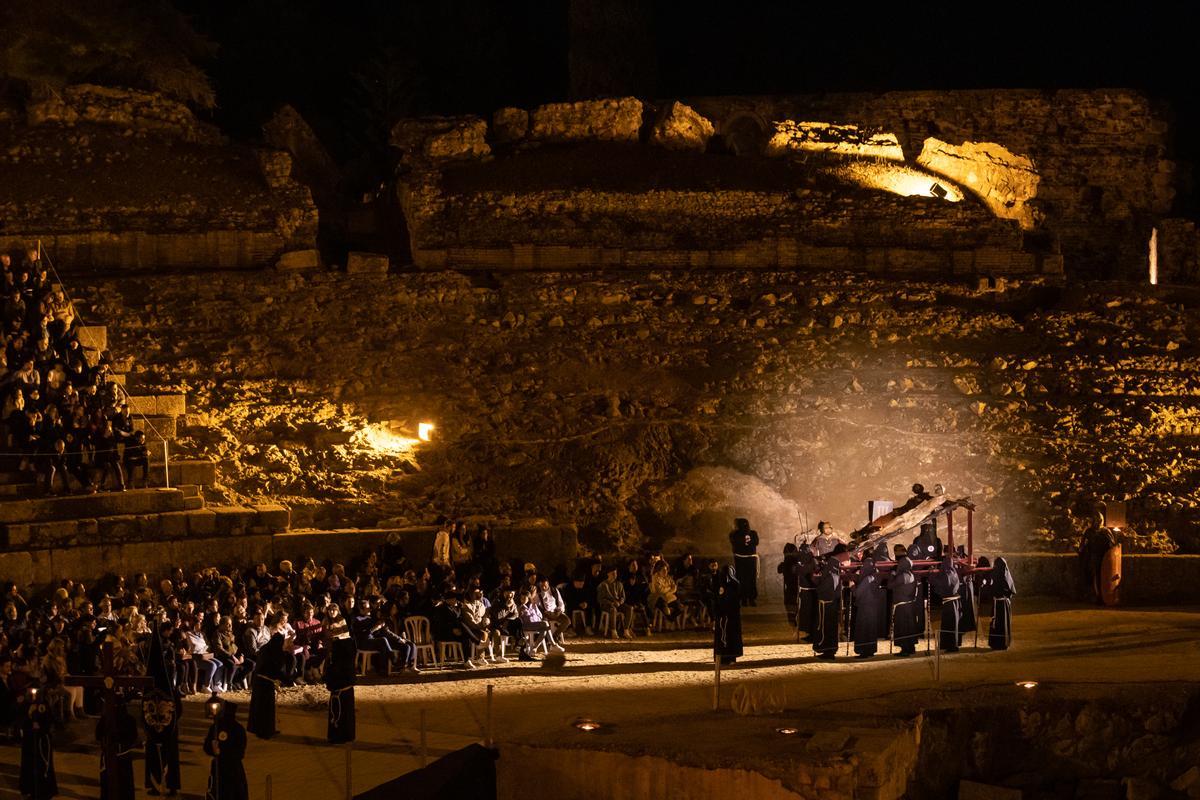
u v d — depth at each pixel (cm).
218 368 3966
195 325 4144
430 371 4069
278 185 4678
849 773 1914
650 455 3791
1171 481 3741
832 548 3067
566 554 3372
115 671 2111
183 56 5056
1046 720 2322
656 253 4647
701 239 4725
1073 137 5475
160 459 3391
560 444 3806
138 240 4431
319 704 2450
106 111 4778
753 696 2255
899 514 2891
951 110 5503
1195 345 4322
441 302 4366
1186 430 3941
